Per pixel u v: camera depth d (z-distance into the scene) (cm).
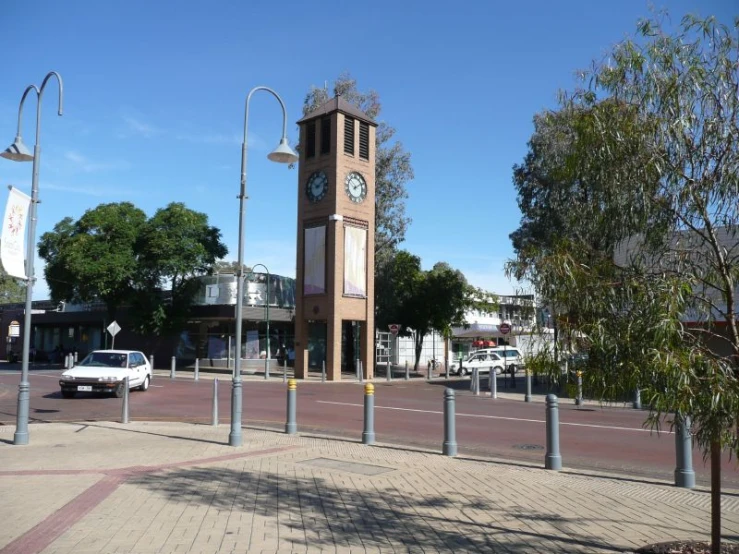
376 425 1592
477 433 1466
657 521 703
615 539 635
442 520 700
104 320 4938
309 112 3984
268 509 732
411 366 5475
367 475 933
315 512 724
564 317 544
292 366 4547
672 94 541
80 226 4125
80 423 1538
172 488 831
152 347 4797
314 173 3700
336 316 3522
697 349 486
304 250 3703
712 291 556
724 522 700
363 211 3712
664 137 539
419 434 1447
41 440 1252
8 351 5912
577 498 808
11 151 1224
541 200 3056
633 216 537
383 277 4391
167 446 1180
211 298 4381
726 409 465
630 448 1267
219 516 700
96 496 780
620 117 552
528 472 974
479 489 853
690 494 838
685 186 536
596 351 519
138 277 4181
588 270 541
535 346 564
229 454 1095
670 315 463
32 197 1228
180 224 4209
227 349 4453
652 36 565
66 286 4191
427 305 4494
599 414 1895
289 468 978
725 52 551
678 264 529
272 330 4528
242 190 1270
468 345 6072
